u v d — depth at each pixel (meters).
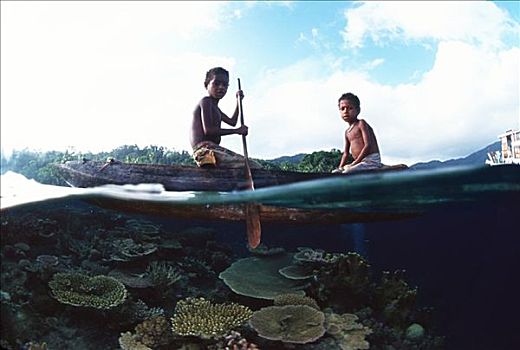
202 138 2.78
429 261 4.43
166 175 2.81
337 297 3.66
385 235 4.41
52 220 4.11
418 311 3.76
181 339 3.01
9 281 3.28
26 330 2.93
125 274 3.80
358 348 2.93
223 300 3.68
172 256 4.24
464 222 4.24
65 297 3.18
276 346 2.94
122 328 3.18
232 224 4.48
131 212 3.30
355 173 2.56
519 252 4.36
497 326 3.87
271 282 3.85
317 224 3.24
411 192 2.74
